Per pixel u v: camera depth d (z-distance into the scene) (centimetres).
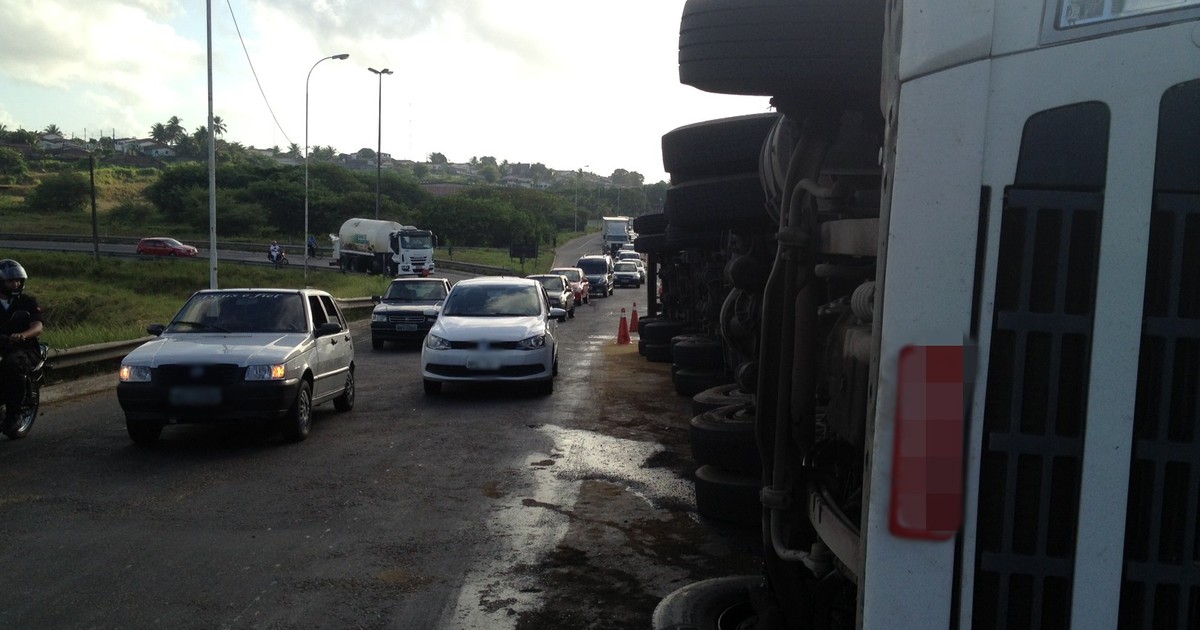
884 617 213
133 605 523
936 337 210
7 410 991
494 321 1407
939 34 212
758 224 603
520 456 948
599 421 1158
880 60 328
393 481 834
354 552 628
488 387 1476
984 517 206
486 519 713
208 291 1139
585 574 588
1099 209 200
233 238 9169
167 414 936
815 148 361
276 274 5291
